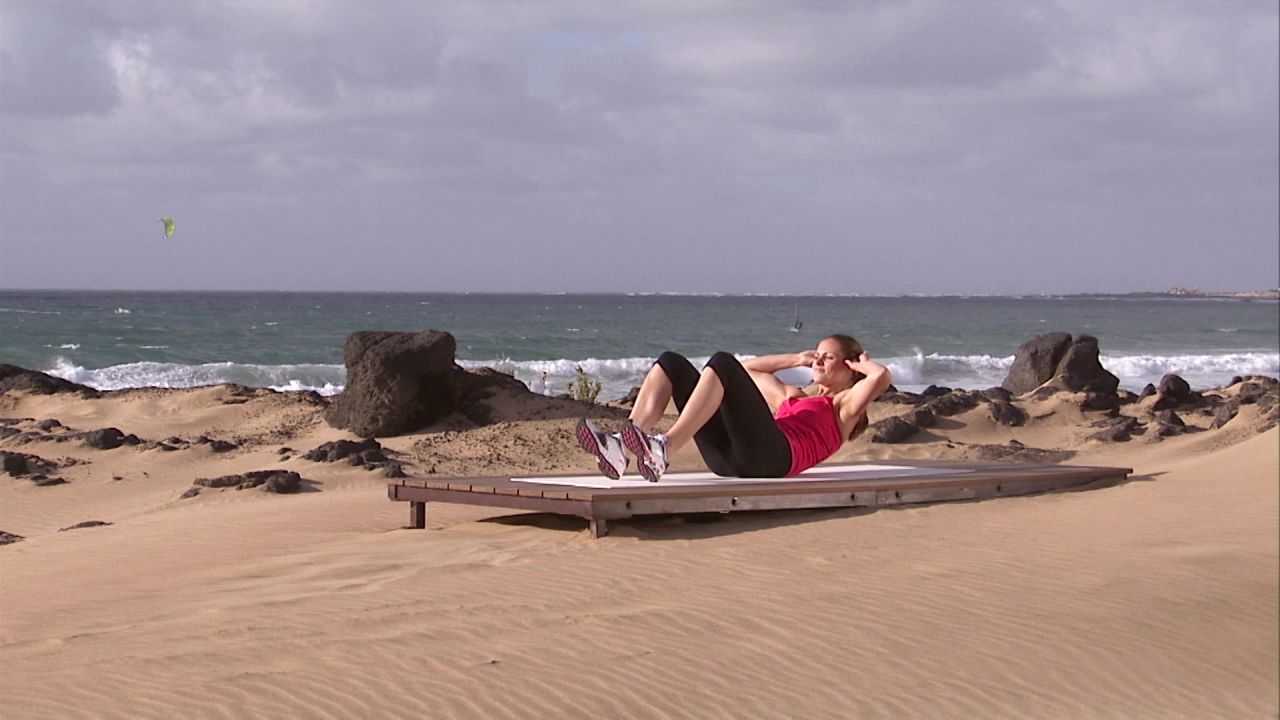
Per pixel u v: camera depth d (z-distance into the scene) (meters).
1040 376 26.36
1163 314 138.62
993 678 6.88
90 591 8.51
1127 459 18.53
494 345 65.44
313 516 11.93
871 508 10.89
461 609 7.49
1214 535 10.18
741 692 6.34
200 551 10.14
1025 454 19.00
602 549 9.22
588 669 6.47
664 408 10.15
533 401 20.41
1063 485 12.41
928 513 10.79
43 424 19.47
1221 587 8.76
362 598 7.74
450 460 17.25
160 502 14.55
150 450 17.69
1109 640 7.64
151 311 98.38
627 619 7.39
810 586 8.33
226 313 99.69
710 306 162.25
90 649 6.66
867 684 6.61
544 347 64.38
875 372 10.71
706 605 7.76
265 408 21.16
